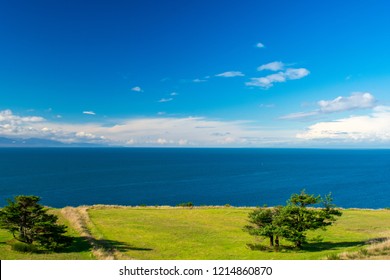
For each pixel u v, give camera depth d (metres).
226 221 53.78
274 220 36.69
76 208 61.81
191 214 59.59
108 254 32.62
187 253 35.09
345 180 178.12
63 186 140.38
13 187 133.12
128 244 39.00
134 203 107.56
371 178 188.88
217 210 63.78
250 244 37.88
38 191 125.00
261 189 140.50
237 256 33.41
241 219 55.47
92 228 46.78
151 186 146.12
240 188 143.12
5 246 34.34
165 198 117.31
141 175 193.88
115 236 42.88
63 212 57.31
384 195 129.12
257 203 109.12
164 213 60.38
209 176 192.62
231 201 112.50
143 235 43.69
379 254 25.19
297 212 35.97
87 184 148.62
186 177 185.88
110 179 170.50
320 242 39.00
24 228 35.22
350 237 41.75
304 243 38.34
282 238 39.53
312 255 30.64
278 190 138.25
